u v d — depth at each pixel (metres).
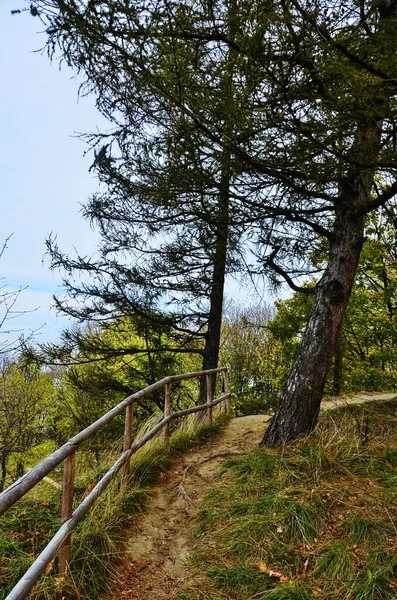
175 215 8.46
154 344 10.86
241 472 4.87
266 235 6.40
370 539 3.45
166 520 4.23
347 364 13.09
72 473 3.03
